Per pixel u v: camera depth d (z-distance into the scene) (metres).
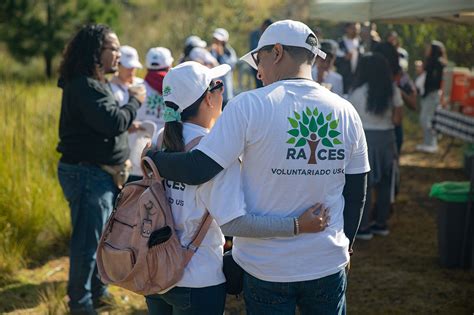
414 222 7.07
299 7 23.52
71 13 17.80
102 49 4.18
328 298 2.58
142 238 2.63
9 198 5.78
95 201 4.24
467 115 9.40
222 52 11.30
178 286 2.67
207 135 2.47
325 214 2.49
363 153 2.60
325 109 2.48
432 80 10.48
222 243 2.75
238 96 2.49
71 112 4.16
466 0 4.79
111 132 4.10
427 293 5.07
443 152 10.79
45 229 6.05
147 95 5.28
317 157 2.46
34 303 4.88
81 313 4.37
